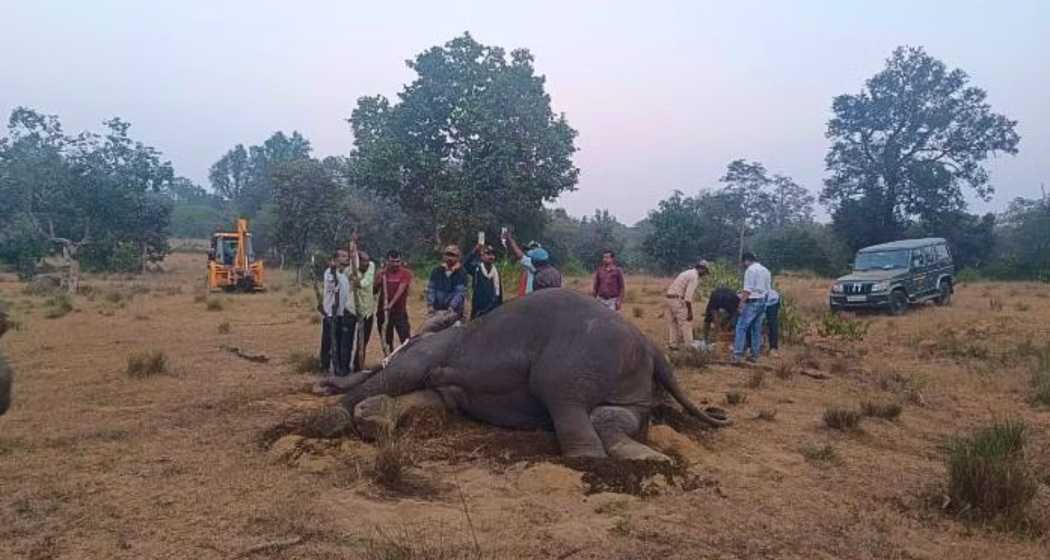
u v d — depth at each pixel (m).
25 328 18.73
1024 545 5.82
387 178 43.22
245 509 5.82
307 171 54.19
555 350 7.48
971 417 10.42
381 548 5.08
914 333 19.69
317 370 12.28
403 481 6.51
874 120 58.78
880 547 5.62
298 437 7.65
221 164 128.62
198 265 67.38
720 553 5.33
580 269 52.16
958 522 6.23
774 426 9.19
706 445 8.10
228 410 9.27
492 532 5.47
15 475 6.64
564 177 45.28
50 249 50.66
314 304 26.78
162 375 11.77
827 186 61.62
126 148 52.94
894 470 7.59
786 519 6.07
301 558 4.98
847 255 60.75
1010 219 71.44
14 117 48.75
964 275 51.84
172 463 7.02
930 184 57.50
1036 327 20.27
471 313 11.52
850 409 9.49
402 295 12.62
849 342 18.03
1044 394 11.29
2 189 47.31
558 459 6.83
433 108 43.62
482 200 43.91
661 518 5.89
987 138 57.78
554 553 5.16
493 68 43.78
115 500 6.02
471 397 8.07
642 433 7.64
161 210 56.78
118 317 22.12
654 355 8.26
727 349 15.68
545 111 44.22
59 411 9.23
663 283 42.34
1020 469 6.73
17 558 4.94
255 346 15.53
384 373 8.38
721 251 65.56
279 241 55.19
